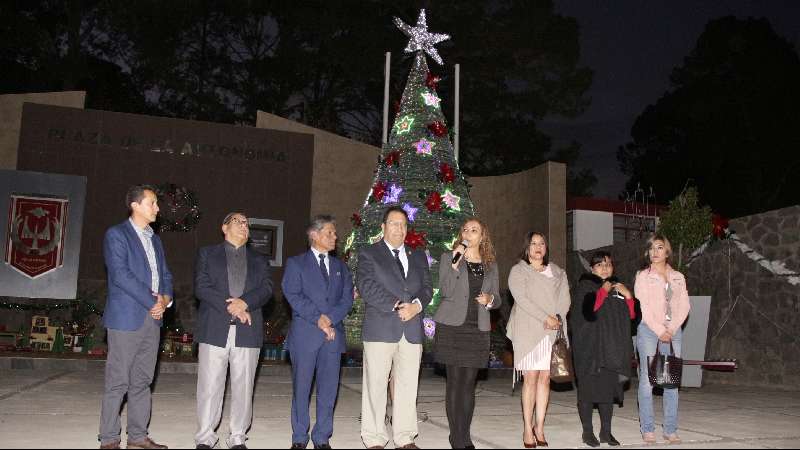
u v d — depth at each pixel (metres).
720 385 11.97
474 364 5.75
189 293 15.50
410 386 5.78
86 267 14.98
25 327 13.54
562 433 6.82
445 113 28.14
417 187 11.60
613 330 6.25
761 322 11.80
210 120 28.28
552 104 28.47
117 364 5.45
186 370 12.48
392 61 26.80
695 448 6.05
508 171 29.17
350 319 11.66
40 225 14.70
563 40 27.75
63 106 15.43
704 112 36.75
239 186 16.34
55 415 7.01
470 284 5.87
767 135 35.75
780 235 11.70
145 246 5.76
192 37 28.88
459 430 5.76
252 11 28.56
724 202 36.41
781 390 11.05
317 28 26.70
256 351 5.73
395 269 5.83
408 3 26.62
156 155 15.84
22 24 23.66
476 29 27.08
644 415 6.40
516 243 17.50
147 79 28.53
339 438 6.33
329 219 6.01
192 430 6.51
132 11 24.28
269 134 16.77
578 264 17.27
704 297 11.27
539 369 6.03
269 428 6.76
